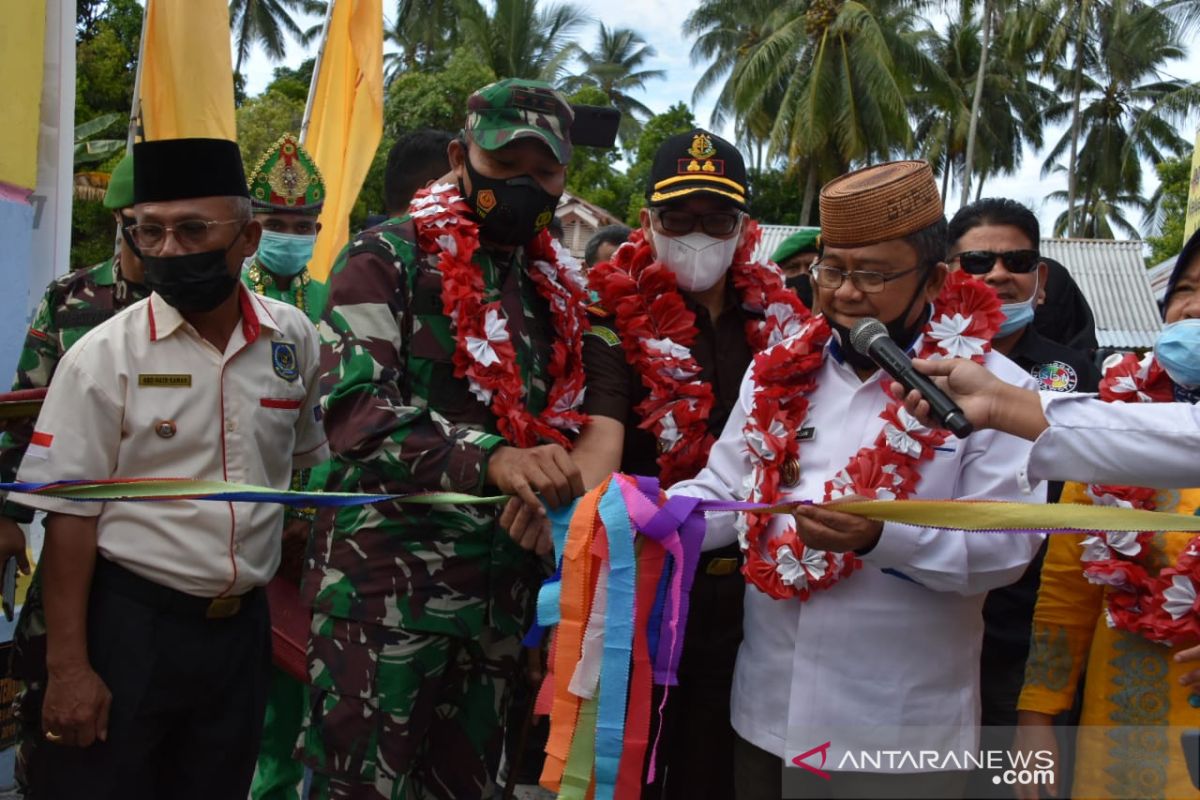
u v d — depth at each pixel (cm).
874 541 215
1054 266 417
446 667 271
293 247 433
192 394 254
